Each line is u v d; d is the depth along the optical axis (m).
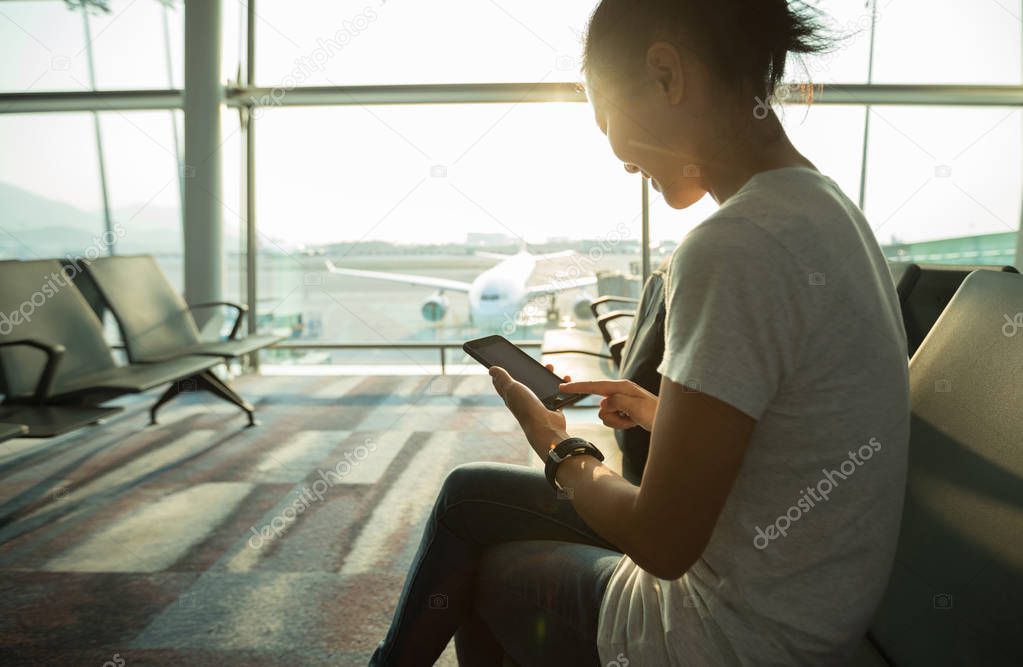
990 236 5.62
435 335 6.31
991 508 0.68
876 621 0.83
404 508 2.60
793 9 0.60
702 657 0.57
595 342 3.65
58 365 2.85
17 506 2.63
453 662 1.57
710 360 0.49
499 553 0.83
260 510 2.58
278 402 4.48
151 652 1.64
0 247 5.79
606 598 0.68
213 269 5.23
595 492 0.59
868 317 0.53
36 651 1.64
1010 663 0.60
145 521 2.48
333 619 1.79
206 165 5.11
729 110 0.59
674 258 0.55
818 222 0.52
